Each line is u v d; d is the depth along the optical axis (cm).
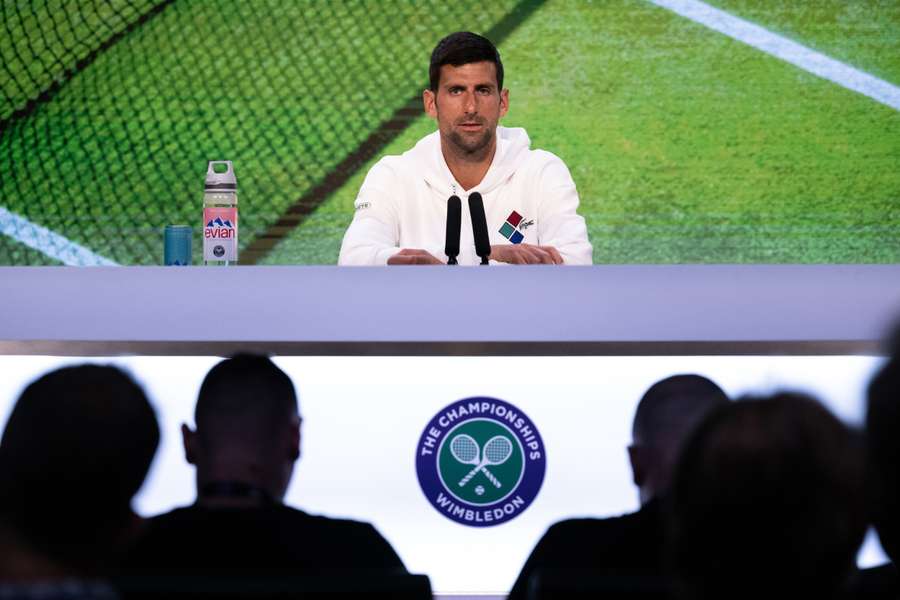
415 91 1535
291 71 1538
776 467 259
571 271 573
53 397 311
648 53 1523
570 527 488
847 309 570
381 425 633
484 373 634
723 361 630
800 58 1515
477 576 633
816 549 260
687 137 1516
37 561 300
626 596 349
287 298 575
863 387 337
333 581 370
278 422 481
